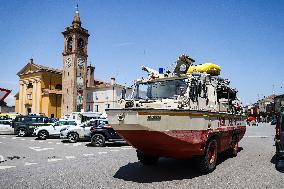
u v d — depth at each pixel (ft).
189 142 24.68
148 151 26.20
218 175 26.73
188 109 24.56
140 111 22.90
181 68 27.81
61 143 64.49
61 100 210.59
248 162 34.06
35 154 44.11
